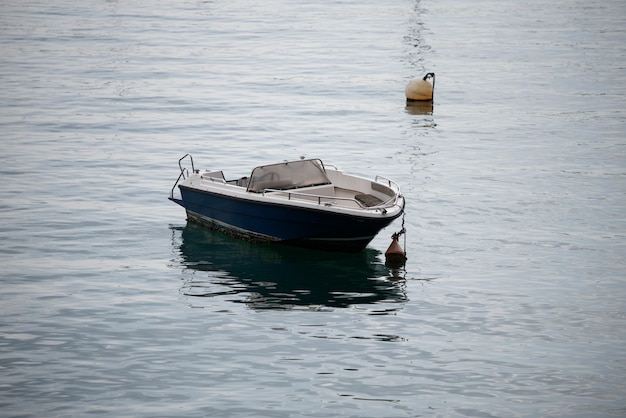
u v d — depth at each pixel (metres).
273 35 96.75
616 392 26.14
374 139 55.16
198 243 38.00
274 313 31.30
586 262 35.81
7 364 27.41
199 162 49.66
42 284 33.38
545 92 69.56
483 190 45.06
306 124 58.78
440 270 35.16
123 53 83.75
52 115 60.06
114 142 53.72
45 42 89.06
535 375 27.09
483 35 98.62
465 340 29.34
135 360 27.81
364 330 30.03
